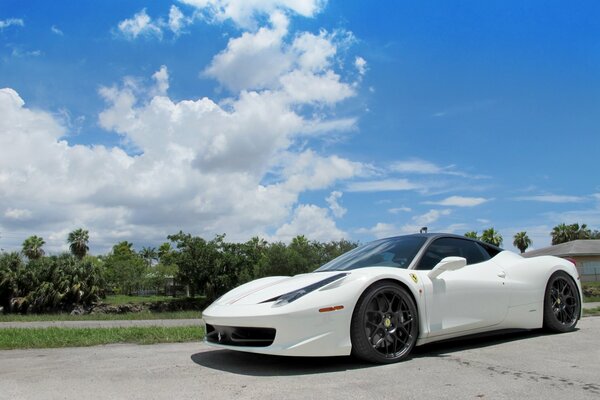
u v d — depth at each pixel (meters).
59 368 3.84
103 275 38.53
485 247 4.96
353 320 3.59
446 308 4.16
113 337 5.89
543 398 2.65
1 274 33.03
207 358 4.11
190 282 41.88
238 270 42.03
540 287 4.95
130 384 3.17
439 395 2.73
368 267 4.07
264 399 2.73
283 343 3.43
